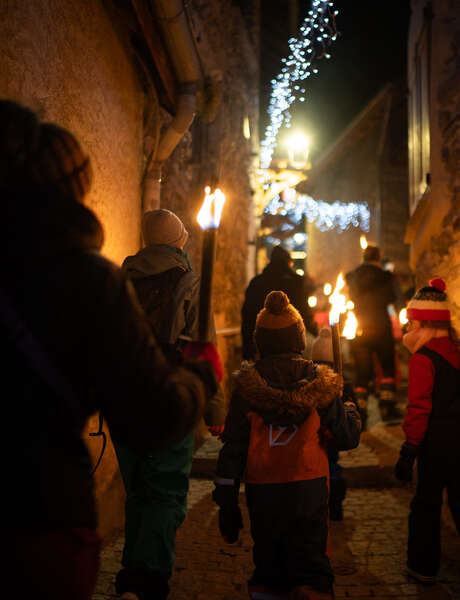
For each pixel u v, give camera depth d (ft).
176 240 8.92
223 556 10.51
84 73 10.07
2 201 3.33
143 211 14.32
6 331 3.18
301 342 7.91
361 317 20.17
